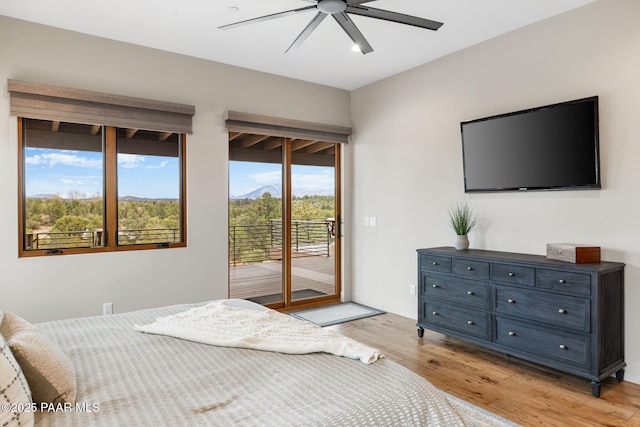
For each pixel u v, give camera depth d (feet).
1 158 10.37
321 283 16.75
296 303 16.05
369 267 16.43
